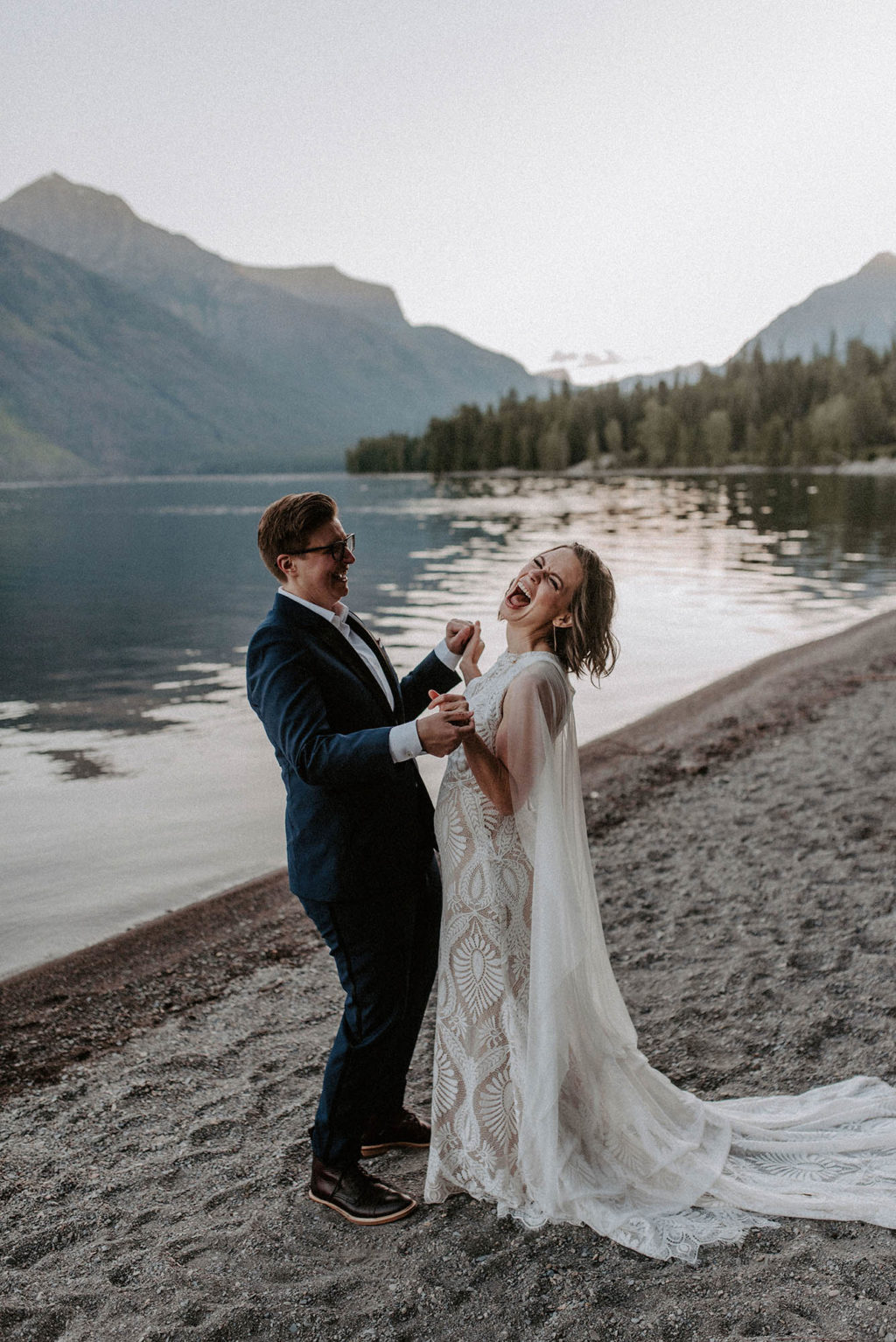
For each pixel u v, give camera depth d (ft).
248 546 139.33
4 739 30.37
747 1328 6.23
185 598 76.43
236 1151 9.12
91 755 27.96
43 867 18.75
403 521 168.96
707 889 15.97
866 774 22.39
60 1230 7.94
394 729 7.06
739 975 12.58
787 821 19.34
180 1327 6.61
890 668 36.11
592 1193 7.66
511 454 609.83
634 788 22.85
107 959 14.42
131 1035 11.91
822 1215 7.52
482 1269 7.07
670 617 52.49
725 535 115.03
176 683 40.19
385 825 7.83
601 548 100.01
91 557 120.78
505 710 7.87
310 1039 11.55
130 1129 9.65
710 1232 7.34
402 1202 7.88
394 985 7.95
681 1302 6.55
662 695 34.01
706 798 21.58
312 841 7.69
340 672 7.78
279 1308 6.75
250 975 13.66
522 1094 7.73
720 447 516.32
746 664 39.29
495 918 7.84
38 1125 9.81
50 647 51.47
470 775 7.93
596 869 17.47
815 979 12.25
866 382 549.13
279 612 7.86
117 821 21.58
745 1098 9.52
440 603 63.87
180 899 16.99
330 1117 7.97
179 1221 8.00
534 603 8.04
